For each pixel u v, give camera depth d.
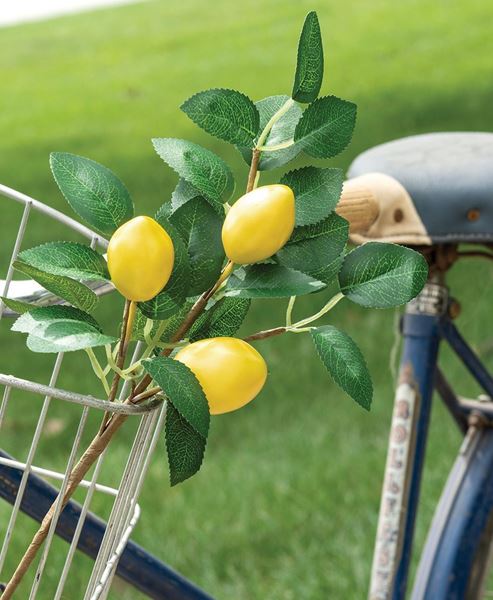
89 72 11.46
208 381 0.89
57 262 0.88
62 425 4.12
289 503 3.15
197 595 1.49
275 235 0.87
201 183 0.93
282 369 4.38
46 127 9.50
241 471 3.42
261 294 0.91
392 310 4.70
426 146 1.67
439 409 3.69
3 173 8.15
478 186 1.55
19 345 4.80
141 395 0.92
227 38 11.93
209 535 3.00
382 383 4.21
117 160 8.20
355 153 7.03
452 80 8.62
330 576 2.75
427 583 1.81
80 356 4.66
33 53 12.76
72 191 0.91
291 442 3.72
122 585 2.58
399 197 1.56
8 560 2.65
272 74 10.23
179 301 0.88
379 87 8.76
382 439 3.63
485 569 1.83
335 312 4.73
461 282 4.54
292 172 0.93
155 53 11.86
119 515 1.03
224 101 0.92
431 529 1.87
